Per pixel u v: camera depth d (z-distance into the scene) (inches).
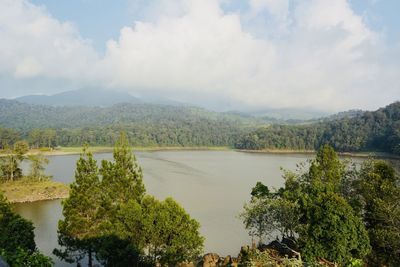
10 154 3612.2
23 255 518.3
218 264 1434.5
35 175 3503.9
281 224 1471.5
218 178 3895.2
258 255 1238.3
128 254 1195.9
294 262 968.9
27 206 2672.2
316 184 1432.1
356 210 1373.0
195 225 1293.1
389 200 1310.3
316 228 1211.2
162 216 1241.4
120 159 1473.9
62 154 7288.4
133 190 1455.5
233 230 2044.8
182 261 1288.1
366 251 1197.7
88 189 1385.3
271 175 4163.4
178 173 4288.9
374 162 1582.2
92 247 1312.7
